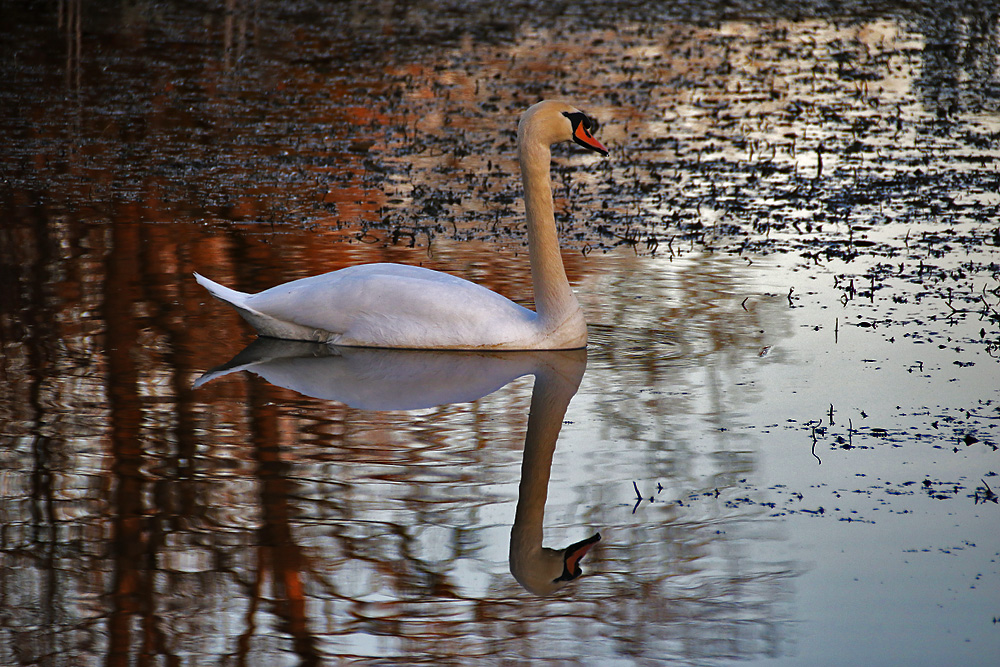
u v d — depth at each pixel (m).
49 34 39.69
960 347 12.57
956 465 9.69
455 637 7.38
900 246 17.00
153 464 9.59
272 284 14.63
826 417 10.72
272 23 44.69
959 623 7.44
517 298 14.29
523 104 29.52
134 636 7.34
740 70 35.91
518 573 8.09
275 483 9.29
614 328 13.45
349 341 12.77
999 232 17.70
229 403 10.94
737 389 11.44
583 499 9.14
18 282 14.41
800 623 7.48
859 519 8.79
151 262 15.50
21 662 7.11
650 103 29.98
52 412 10.57
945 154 23.95
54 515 8.73
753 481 9.44
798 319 13.63
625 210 19.39
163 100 28.59
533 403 11.15
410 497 9.12
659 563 8.22
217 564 8.15
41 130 24.62
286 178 21.09
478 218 18.56
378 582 7.97
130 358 12.07
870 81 33.88
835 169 22.52
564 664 7.10
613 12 51.69
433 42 40.91
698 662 7.12
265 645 7.29
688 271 15.76
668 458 9.88
